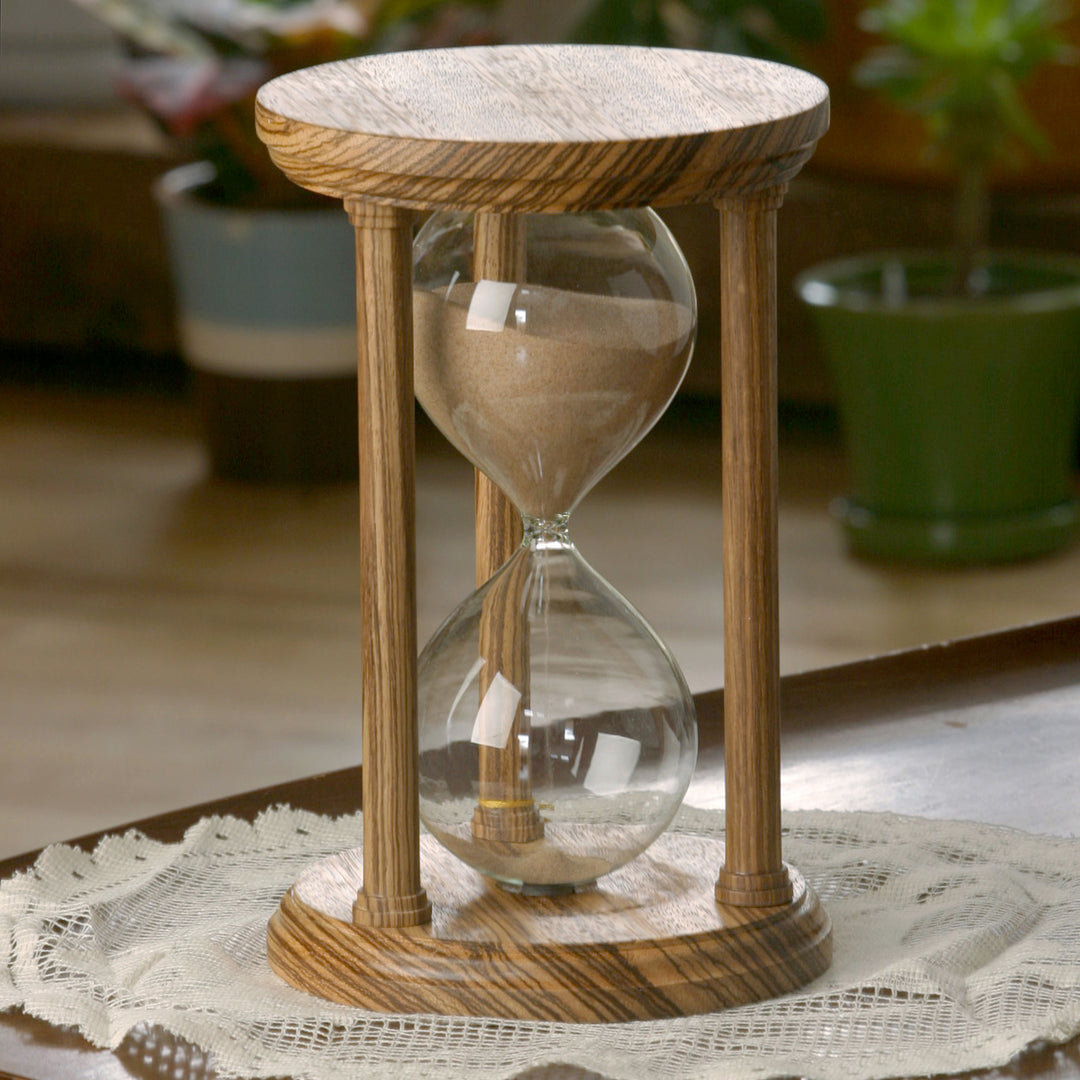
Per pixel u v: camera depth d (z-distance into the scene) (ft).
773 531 4.42
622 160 4.18
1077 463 14.38
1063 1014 4.30
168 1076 4.26
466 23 13.96
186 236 14.03
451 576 12.57
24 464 15.16
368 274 4.31
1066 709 5.35
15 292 16.79
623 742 4.44
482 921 4.42
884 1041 4.29
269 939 4.50
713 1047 4.28
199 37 13.78
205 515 13.97
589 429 4.38
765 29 14.46
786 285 14.74
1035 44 11.90
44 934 4.59
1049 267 13.05
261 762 9.93
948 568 12.57
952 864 4.81
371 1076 4.21
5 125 16.99
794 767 5.16
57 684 11.02
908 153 13.48
